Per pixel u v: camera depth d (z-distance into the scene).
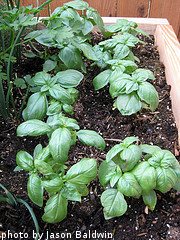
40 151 0.53
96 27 0.92
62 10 0.71
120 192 0.50
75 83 0.63
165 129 0.68
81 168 0.47
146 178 0.49
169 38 0.84
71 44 0.68
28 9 0.51
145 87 0.62
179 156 0.62
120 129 0.68
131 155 0.50
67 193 0.47
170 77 0.76
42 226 0.52
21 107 0.66
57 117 0.57
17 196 0.54
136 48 0.90
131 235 0.51
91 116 0.70
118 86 0.63
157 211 0.54
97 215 0.53
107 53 0.75
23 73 0.76
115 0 1.10
